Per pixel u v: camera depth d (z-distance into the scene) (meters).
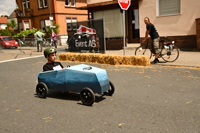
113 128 3.46
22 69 9.88
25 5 32.84
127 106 4.46
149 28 9.02
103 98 5.06
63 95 5.46
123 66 9.19
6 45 23.81
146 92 5.39
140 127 3.46
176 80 6.41
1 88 6.53
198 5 12.38
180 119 3.71
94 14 16.98
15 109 4.58
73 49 13.57
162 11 13.79
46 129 3.53
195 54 10.91
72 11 30.78
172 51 9.30
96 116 3.99
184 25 13.00
